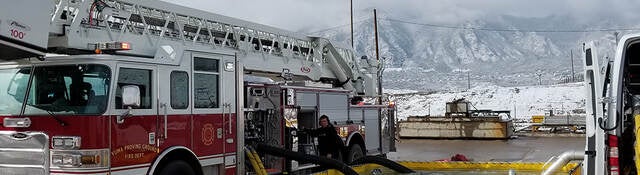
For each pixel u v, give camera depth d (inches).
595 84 212.8
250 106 375.2
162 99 283.9
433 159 629.0
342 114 469.4
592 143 216.4
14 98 271.7
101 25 358.6
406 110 1909.4
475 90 2233.0
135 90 255.3
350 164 447.5
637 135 204.7
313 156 384.5
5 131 268.1
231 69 331.0
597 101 212.2
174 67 292.8
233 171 327.6
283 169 396.8
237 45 464.1
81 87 261.9
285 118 400.2
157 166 279.4
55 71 268.1
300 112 423.8
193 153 298.7
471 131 933.8
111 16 364.8
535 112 1840.6
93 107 257.4
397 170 477.1
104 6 358.3
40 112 263.1
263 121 392.2
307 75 545.3
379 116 531.5
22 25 240.1
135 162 267.4
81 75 263.4
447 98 2069.4
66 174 254.4
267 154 382.3
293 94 406.9
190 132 299.1
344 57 592.7
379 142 528.4
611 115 211.6
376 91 633.0
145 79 277.1
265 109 390.0
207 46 437.1
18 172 264.5
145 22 388.8
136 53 295.9
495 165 496.4
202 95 309.1
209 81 314.8
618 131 210.5
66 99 262.7
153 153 276.8
